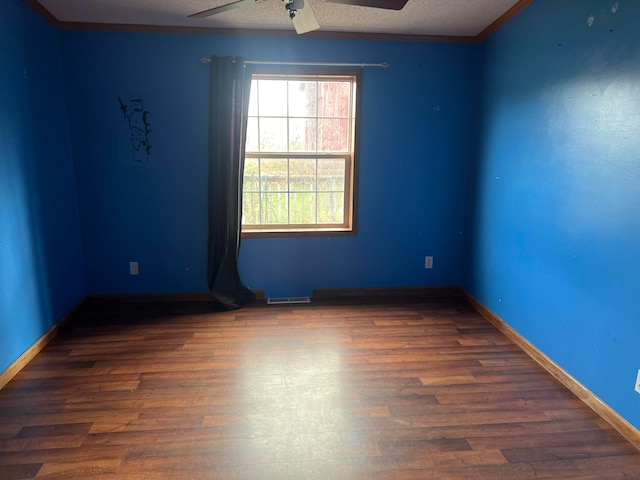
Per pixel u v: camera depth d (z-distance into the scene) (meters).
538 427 1.87
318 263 3.50
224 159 3.10
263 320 3.04
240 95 3.04
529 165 2.52
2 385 2.15
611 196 1.86
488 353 2.56
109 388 2.16
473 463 1.65
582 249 2.06
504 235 2.84
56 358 2.46
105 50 2.98
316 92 3.29
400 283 3.61
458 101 3.31
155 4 2.57
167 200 3.25
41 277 2.62
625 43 1.77
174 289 3.42
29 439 1.77
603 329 1.92
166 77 3.06
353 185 3.38
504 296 2.85
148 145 3.15
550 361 2.33
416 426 1.87
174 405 2.02
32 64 2.55
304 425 1.88
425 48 3.20
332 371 2.34
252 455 1.69
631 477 1.58
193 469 1.62
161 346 2.63
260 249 3.42
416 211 3.48
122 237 3.28
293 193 3.43
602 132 1.91
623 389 1.81
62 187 2.94
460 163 3.43
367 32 3.10
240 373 2.31
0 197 2.20
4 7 2.25
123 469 1.61
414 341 2.71
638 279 1.72
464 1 2.51
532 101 2.47
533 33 2.45
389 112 3.28
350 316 3.12
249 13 2.71
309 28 2.30
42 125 2.67
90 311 3.18
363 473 1.60
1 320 2.18
